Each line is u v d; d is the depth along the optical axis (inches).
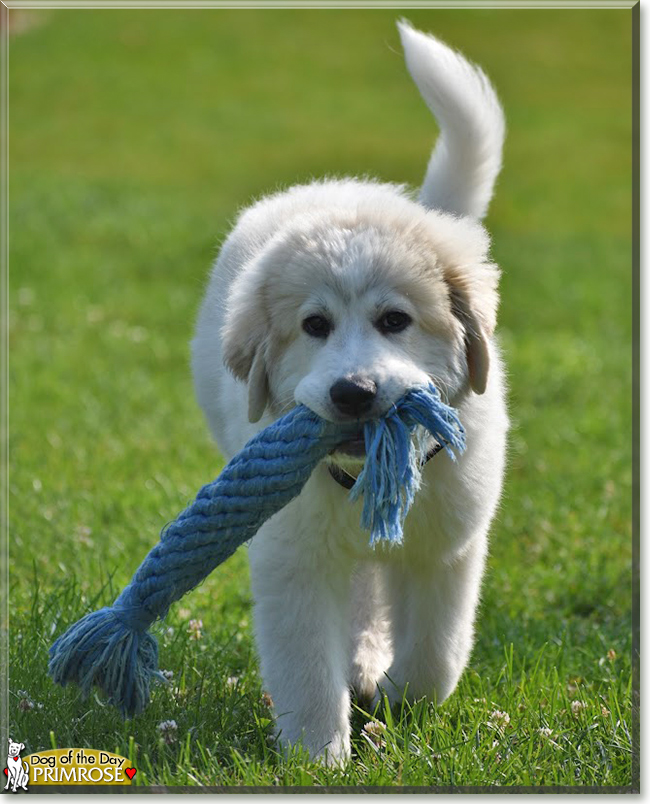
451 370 179.8
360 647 222.1
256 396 182.1
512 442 372.2
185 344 489.1
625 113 1115.9
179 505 300.5
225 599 254.5
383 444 162.4
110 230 681.6
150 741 186.1
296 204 210.4
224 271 225.1
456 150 231.1
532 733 185.2
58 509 297.6
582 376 456.4
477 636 238.8
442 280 179.3
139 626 175.0
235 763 175.0
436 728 185.8
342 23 1444.4
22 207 718.5
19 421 379.2
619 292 606.2
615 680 211.0
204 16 1461.6
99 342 487.2
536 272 643.5
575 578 272.1
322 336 174.4
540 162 973.2
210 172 890.1
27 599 240.1
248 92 1172.5
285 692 185.2
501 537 293.9
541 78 1205.1
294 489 169.0
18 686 198.7
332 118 1078.4
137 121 1061.8
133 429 377.4
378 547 192.4
